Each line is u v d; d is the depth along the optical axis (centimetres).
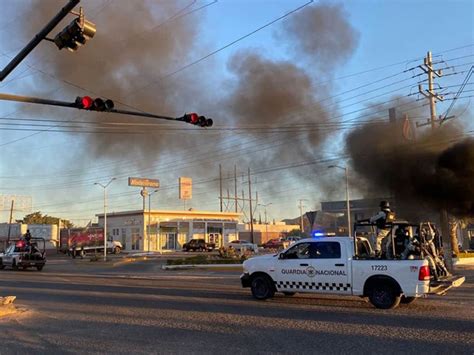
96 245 6059
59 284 1966
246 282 1320
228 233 7225
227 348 738
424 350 710
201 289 1645
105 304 1280
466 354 685
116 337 838
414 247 1175
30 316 1097
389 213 1198
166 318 1027
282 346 746
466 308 1116
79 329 923
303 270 1226
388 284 1114
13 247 3284
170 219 6781
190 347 748
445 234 2484
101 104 1354
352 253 1171
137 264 3647
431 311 1075
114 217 6994
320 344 758
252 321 971
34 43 1046
